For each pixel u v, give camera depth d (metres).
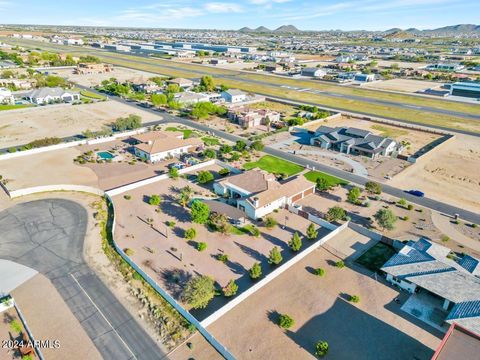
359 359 38.72
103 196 74.19
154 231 61.81
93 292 47.78
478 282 45.72
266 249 57.91
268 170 88.12
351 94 178.12
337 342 40.72
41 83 168.50
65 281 49.72
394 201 74.25
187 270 52.22
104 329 42.12
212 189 77.81
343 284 50.06
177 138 100.50
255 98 165.25
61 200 72.25
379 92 182.88
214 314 43.16
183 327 42.56
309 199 75.12
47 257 54.66
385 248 58.47
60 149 99.25
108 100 154.12
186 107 145.50
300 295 47.81
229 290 46.44
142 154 94.94
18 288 48.28
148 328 42.41
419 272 48.62
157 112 138.12
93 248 57.09
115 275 51.09
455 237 62.00
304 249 58.09
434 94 176.75
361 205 72.69
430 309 45.50
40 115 130.25
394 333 41.97
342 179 84.44
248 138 111.38
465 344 36.28
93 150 99.00
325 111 143.38
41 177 82.00
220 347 39.16
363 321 43.69
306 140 111.69
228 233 61.72
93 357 38.56
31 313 44.22
